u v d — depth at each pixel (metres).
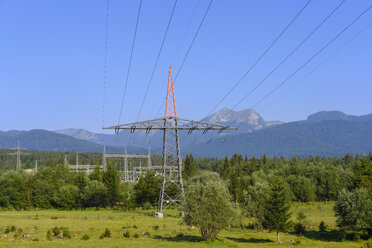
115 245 57.38
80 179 162.38
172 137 109.38
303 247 61.94
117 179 159.75
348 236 75.69
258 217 86.56
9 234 69.31
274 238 75.25
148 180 151.38
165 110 98.31
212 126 92.38
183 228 82.31
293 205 156.38
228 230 88.38
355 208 70.81
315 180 180.38
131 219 103.38
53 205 154.50
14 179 152.62
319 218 110.62
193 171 192.00
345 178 171.38
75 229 77.44
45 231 74.19
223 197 64.19
